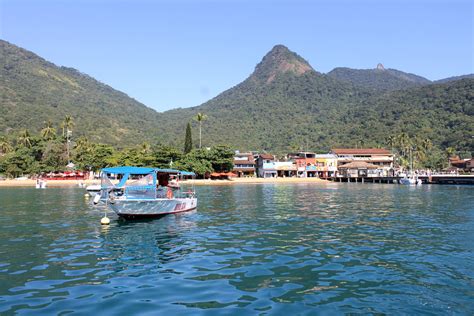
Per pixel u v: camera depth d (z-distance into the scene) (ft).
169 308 37.06
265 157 428.56
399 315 35.81
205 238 73.82
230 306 37.63
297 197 182.70
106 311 36.29
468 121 549.95
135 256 58.70
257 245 66.80
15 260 56.18
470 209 126.52
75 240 72.02
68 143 389.19
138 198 103.35
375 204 144.87
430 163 480.23
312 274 48.65
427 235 76.84
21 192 221.87
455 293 41.65
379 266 52.47
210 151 369.71
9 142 442.50
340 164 429.79
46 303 38.37
